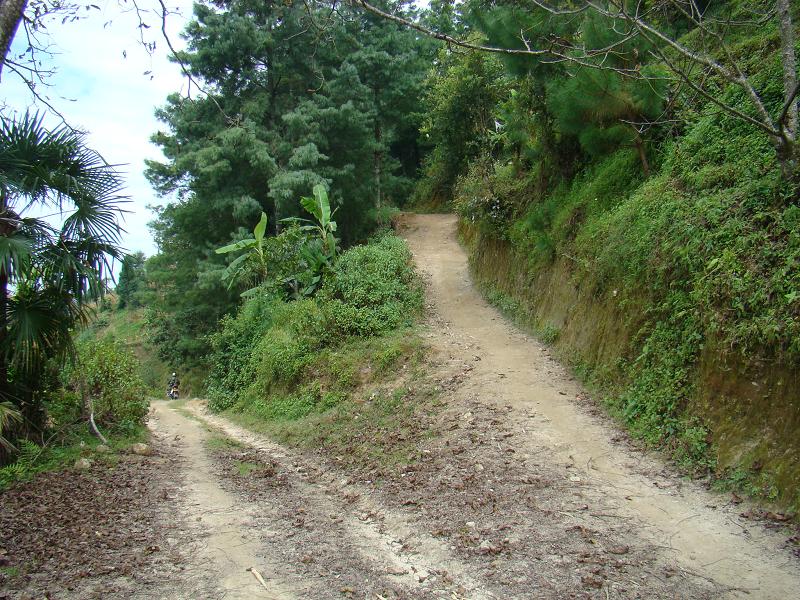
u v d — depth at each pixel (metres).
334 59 23.45
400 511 6.11
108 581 4.43
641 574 4.22
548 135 13.98
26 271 7.71
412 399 10.48
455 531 5.30
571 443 7.32
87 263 8.62
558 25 9.68
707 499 5.51
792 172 6.61
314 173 21.72
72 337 9.61
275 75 21.59
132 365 12.12
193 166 20.89
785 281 5.88
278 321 17.50
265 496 7.18
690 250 7.45
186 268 25.52
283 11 6.84
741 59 9.22
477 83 21.92
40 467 8.17
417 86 27.34
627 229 9.42
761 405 5.76
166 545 5.25
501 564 4.51
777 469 5.23
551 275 12.70
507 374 10.39
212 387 19.59
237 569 4.66
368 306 15.32
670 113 10.01
